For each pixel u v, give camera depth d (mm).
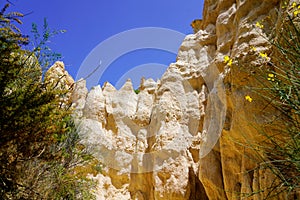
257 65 5898
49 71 3840
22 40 2924
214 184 8641
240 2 7898
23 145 2752
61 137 3365
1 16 2771
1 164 2666
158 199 10820
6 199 2754
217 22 9641
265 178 5348
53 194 3910
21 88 2926
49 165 3896
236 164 7410
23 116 2600
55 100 3312
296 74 3189
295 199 4500
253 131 5770
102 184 11461
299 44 3346
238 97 6172
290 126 3547
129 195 11867
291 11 4723
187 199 10461
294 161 2930
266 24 6645
